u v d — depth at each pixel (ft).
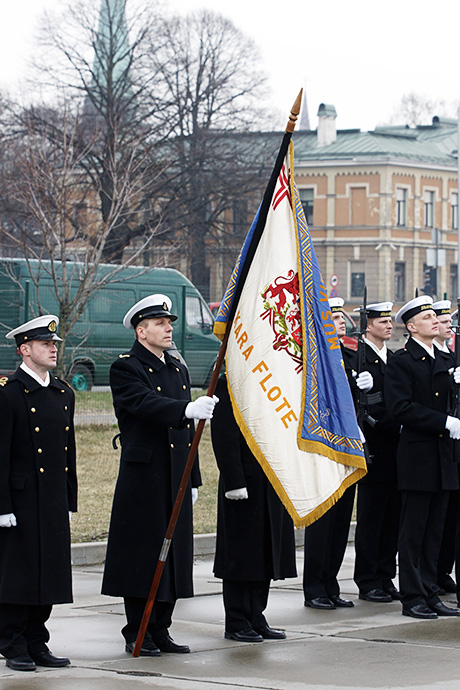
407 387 30.35
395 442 32.91
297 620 29.07
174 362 26.78
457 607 30.81
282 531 26.63
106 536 39.24
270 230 25.81
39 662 23.97
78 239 94.22
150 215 138.41
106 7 147.23
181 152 144.77
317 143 223.10
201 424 24.20
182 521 25.43
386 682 22.09
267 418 25.31
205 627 28.19
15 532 24.25
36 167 87.81
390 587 32.71
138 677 22.45
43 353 25.14
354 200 217.56
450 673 22.82
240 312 25.89
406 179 218.79
